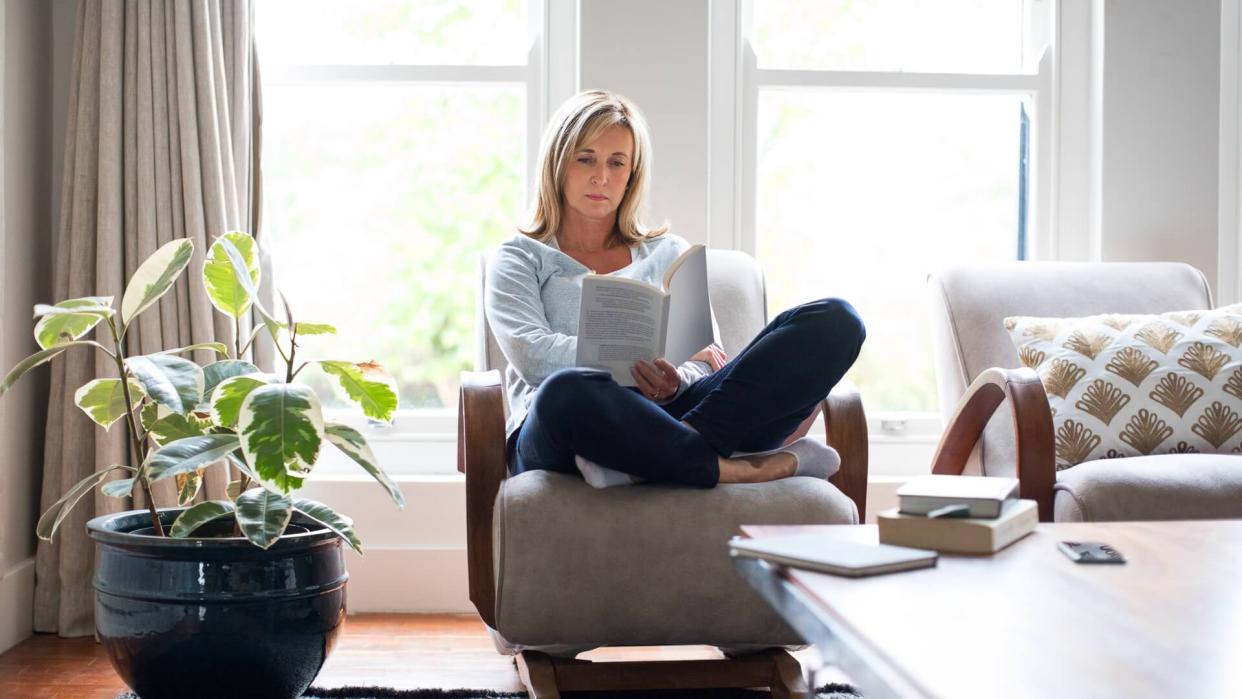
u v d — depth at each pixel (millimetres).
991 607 917
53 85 2758
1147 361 2268
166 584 1675
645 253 2266
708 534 1670
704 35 2826
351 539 1759
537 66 2953
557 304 2170
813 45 3043
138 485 2488
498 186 3014
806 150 3045
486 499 1775
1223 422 2205
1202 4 2914
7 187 2498
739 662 1856
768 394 1729
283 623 1713
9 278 2504
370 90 2992
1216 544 1172
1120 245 2918
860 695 1979
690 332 1952
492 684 2102
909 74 3010
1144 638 823
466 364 3029
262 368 2703
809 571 1056
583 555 1657
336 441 1745
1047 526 1286
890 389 3076
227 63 2639
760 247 3045
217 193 2564
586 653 2342
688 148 2818
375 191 3004
